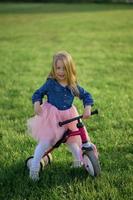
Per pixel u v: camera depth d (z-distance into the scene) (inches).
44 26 1040.8
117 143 253.3
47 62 561.0
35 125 209.9
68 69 203.5
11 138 261.7
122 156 235.3
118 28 959.0
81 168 213.0
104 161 226.2
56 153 236.5
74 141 210.1
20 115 313.1
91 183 198.2
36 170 203.6
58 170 213.5
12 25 1093.8
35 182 202.5
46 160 219.1
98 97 362.3
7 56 612.4
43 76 466.9
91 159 200.2
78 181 199.8
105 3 1931.6
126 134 269.6
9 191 195.9
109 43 733.9
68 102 207.8
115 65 529.0
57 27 1008.9
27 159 216.4
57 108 206.7
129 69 502.9
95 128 282.0
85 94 209.0
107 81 434.3
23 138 261.9
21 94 378.0
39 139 208.1
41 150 203.9
